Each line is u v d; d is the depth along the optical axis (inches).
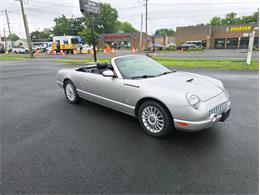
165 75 148.5
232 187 83.9
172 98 113.7
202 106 110.6
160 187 84.7
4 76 408.2
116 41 2053.4
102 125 148.9
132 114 141.5
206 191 82.1
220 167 96.7
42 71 477.1
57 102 212.5
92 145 120.3
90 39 1801.2
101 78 157.9
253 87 263.3
